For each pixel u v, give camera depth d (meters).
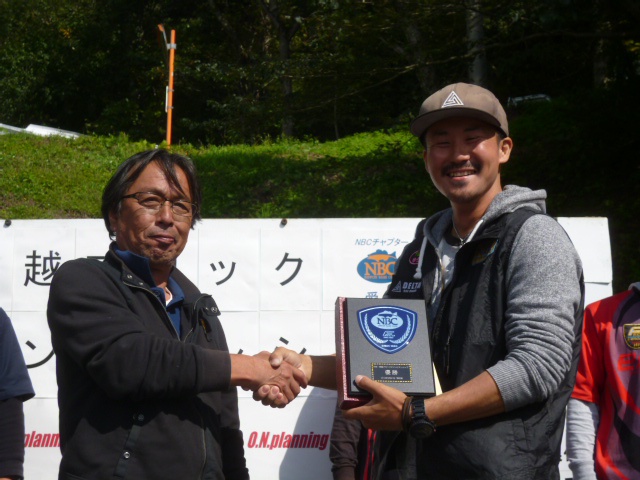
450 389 2.45
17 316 4.46
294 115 13.48
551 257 2.38
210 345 2.80
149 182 2.76
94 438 2.47
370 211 9.40
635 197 9.38
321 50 14.38
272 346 4.46
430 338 2.54
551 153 10.54
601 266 4.46
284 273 4.50
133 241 2.74
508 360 2.29
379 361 2.46
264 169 10.70
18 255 4.50
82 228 4.52
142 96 24.34
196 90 21.81
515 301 2.37
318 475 4.36
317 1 11.52
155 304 2.67
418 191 9.70
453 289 2.53
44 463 4.38
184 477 2.50
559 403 2.39
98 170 10.81
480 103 2.60
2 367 3.07
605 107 10.72
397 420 2.35
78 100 24.91
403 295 2.79
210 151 12.38
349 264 4.51
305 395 4.39
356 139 12.91
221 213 9.66
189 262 4.48
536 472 2.30
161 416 2.50
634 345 3.10
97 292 2.55
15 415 3.04
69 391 2.57
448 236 2.74
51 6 25.58
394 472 2.47
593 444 3.11
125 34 24.39
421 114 2.65
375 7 10.31
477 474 2.30
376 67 11.26
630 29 9.45
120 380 2.42
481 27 10.20
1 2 25.62
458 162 2.62
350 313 2.54
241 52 22.70
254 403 4.38
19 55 24.56
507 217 2.52
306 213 9.51
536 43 10.59
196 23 23.66
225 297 4.47
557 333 2.30
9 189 9.72
